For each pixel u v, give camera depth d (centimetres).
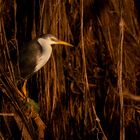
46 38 1049
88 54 1182
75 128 1138
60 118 1111
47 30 1084
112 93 1180
